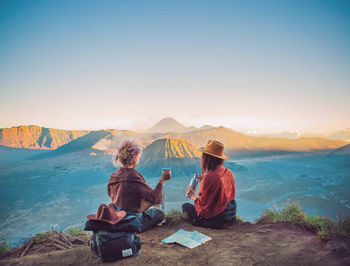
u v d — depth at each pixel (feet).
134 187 12.41
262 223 15.62
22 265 10.00
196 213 16.84
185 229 15.31
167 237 13.79
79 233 16.75
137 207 12.75
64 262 10.18
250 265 9.32
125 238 10.27
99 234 10.14
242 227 15.42
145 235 14.33
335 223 11.99
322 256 9.25
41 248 13.56
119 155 12.87
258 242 11.94
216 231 14.78
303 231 13.43
